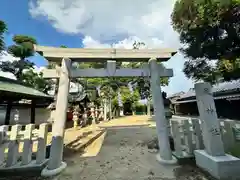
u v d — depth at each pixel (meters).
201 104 2.73
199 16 5.72
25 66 15.21
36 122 11.19
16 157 2.91
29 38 15.21
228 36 5.94
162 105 3.38
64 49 3.33
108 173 2.66
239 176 2.21
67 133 7.67
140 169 2.79
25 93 6.89
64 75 3.23
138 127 9.90
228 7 4.87
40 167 2.79
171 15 7.39
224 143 2.94
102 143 5.27
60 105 3.10
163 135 3.22
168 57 3.60
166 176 2.46
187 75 7.84
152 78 3.48
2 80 7.63
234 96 8.76
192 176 2.42
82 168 2.93
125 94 21.75
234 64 5.52
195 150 2.91
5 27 8.33
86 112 12.14
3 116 10.85
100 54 3.42
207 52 6.79
